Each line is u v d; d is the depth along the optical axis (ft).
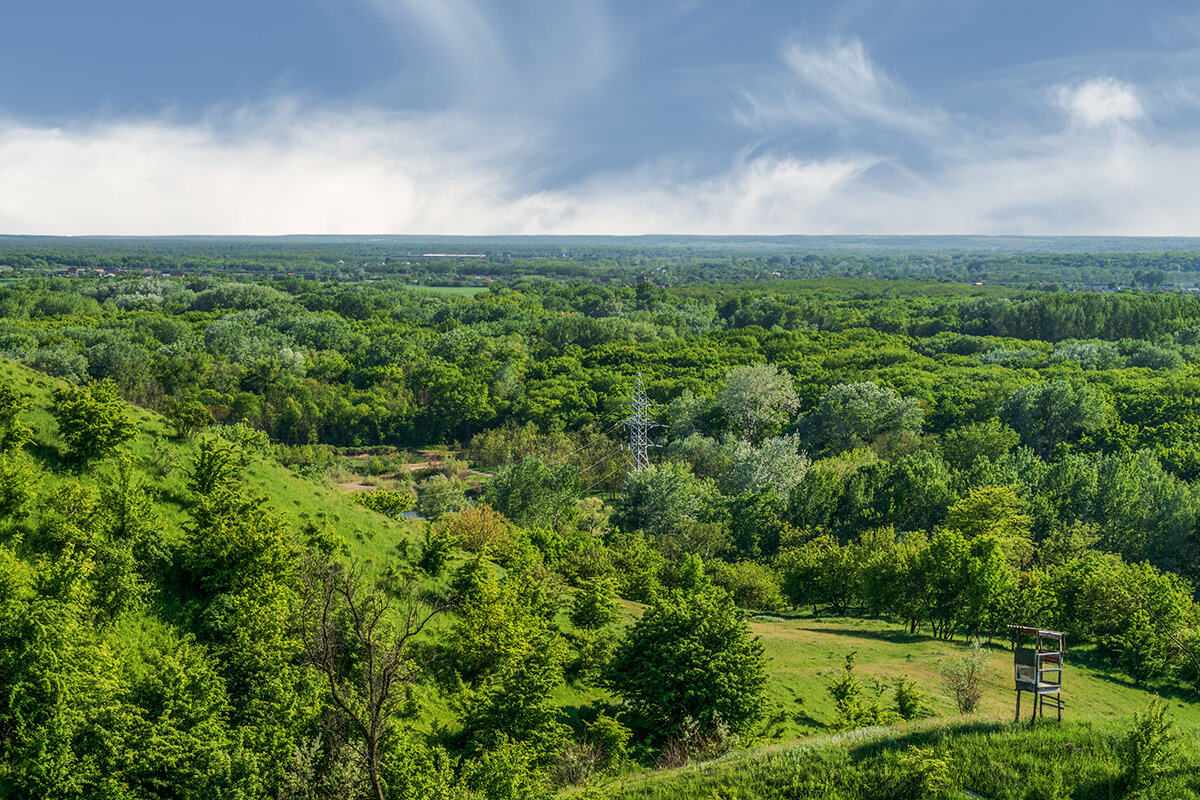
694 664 137.28
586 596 187.32
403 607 160.04
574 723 145.28
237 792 90.07
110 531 128.06
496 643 149.28
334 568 131.13
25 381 165.48
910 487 342.64
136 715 94.43
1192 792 73.77
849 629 249.14
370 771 85.15
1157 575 268.00
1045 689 92.73
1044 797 75.46
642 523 352.08
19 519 124.57
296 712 104.06
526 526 325.83
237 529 135.85
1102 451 398.01
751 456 392.88
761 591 272.92
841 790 83.61
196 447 177.47
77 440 145.59
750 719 135.95
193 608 130.31
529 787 107.76
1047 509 317.01
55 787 85.61
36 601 96.63
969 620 227.61
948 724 97.19
